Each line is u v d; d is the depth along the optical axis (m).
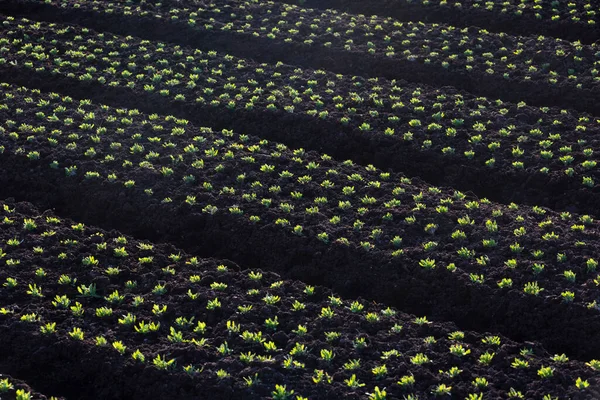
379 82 15.52
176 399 8.60
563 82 15.21
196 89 15.20
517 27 17.89
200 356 9.04
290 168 12.86
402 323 9.66
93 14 18.25
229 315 9.77
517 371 8.84
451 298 10.15
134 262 10.78
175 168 12.70
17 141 13.31
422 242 11.05
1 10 18.61
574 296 9.83
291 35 17.28
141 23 17.78
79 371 9.01
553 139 13.38
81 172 12.57
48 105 14.55
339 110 14.45
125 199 12.05
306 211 11.73
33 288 10.10
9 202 12.02
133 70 15.88
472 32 17.48
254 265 11.12
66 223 11.64
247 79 15.65
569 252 10.62
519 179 12.61
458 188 12.77
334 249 10.89
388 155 13.30
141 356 8.97
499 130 13.79
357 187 12.40
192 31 17.47
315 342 9.27
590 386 8.54
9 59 16.14
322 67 16.36
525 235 11.02
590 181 12.20
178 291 10.17
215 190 12.23
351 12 19.05
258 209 11.73
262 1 19.25
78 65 15.91
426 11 18.67
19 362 9.10
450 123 14.00
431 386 8.62
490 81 15.47
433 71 15.84
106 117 14.17
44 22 18.05
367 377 8.77
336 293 10.29
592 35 17.30
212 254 11.32
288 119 14.15
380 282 10.49
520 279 10.21
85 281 10.34
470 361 9.02
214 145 13.43
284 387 8.52
